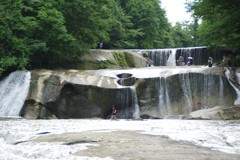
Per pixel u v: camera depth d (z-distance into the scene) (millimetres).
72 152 5121
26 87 22531
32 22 25516
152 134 8086
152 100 22719
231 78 22578
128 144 5988
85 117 21500
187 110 22500
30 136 7859
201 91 22969
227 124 13297
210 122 14961
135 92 22375
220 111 18391
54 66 30359
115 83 22906
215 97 22531
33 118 20375
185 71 23750
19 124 13281
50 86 21734
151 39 57281
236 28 24547
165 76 23266
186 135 7762
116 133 8352
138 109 22406
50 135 7898
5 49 25391
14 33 26344
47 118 20828
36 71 24297
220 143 6293
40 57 29047
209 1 22594
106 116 22109
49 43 27984
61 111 21344
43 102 21156
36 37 28609
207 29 26578
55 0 28859
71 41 27953
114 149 5355
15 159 4762
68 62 31312
